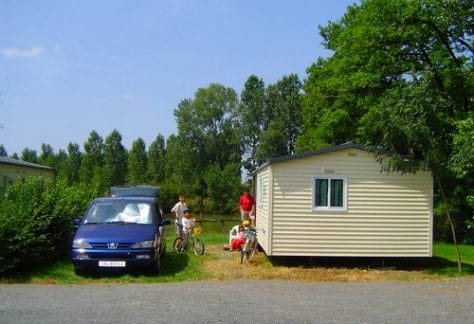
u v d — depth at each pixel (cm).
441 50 2820
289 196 1471
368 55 2944
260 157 7731
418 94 1417
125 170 8725
